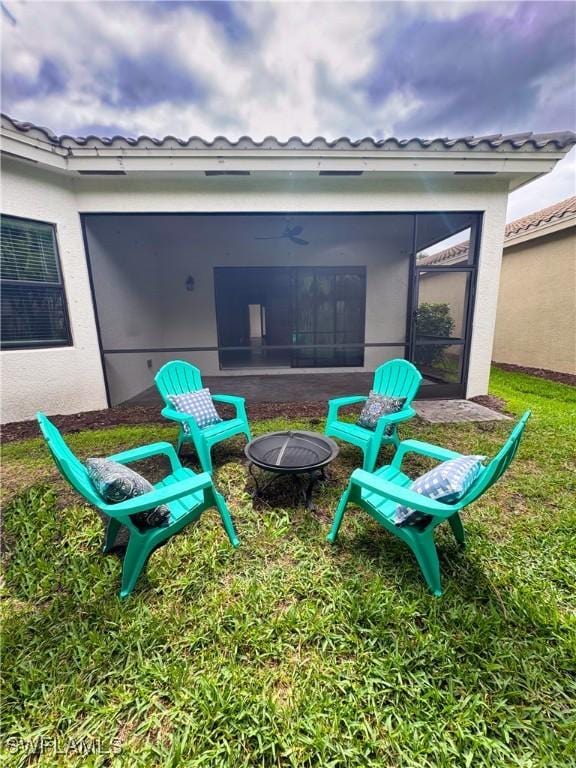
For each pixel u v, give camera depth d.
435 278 5.04
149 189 4.29
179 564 1.92
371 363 7.70
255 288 8.34
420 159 3.95
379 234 7.05
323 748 1.15
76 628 1.55
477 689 1.31
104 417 4.52
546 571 1.85
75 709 1.27
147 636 1.51
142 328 6.34
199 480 1.89
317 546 2.07
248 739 1.18
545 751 1.13
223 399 3.59
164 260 7.26
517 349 7.85
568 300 6.61
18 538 2.15
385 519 1.89
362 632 1.52
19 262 4.00
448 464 1.77
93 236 4.67
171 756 1.14
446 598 1.67
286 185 4.37
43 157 3.69
